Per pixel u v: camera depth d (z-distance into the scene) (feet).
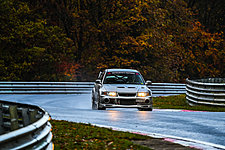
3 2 361.51
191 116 146.10
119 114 151.12
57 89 303.27
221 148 83.35
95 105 181.47
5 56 365.61
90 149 79.51
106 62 444.55
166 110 181.68
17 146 52.49
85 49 450.30
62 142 87.15
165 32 475.31
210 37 548.31
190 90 233.76
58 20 447.83
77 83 312.91
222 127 116.37
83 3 441.27
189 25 514.27
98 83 173.37
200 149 81.46
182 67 524.11
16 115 87.61
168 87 334.03
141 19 435.12
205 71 545.85
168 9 492.95
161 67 469.98
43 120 65.00
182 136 100.68
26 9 382.22
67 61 417.08
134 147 81.30
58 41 398.42
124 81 173.58
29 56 373.40
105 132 101.45
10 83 286.46
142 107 162.30
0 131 96.12
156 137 95.30
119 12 437.17
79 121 128.98
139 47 430.20
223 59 565.12
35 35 386.11
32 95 279.90
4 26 363.15
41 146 61.11
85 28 431.84
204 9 630.74
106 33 429.79
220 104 197.88
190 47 537.65
